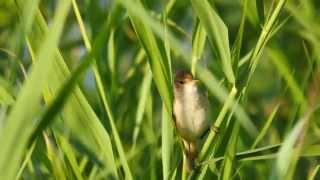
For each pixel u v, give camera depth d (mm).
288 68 10430
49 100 8406
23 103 6109
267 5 13562
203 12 8555
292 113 10812
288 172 8609
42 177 10086
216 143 9227
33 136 6477
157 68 8797
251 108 14055
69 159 9258
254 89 14562
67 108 8656
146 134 10945
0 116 8359
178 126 11156
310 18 10273
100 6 10844
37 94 6113
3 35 13344
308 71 10344
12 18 12555
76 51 13453
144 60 12031
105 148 8789
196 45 9398
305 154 8555
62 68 8391
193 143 11258
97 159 9039
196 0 8539
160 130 11289
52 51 6199
